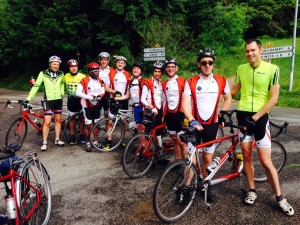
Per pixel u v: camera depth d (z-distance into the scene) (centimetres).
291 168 438
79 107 590
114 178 423
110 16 1978
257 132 318
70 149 559
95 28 2259
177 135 424
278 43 2539
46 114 551
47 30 2234
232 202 342
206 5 2036
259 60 314
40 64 2748
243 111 327
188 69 1817
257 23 3017
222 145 548
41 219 308
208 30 2164
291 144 555
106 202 352
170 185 310
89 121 543
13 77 2947
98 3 2203
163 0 1873
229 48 2316
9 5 2862
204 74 330
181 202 313
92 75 538
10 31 2656
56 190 386
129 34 1981
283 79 1416
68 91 588
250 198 333
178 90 413
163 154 519
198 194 357
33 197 282
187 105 329
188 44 1906
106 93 583
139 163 439
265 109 299
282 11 3048
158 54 1045
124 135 566
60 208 339
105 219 315
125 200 356
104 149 544
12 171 260
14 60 2902
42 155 527
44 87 562
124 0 1830
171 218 305
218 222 304
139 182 409
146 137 438
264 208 327
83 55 2389
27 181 277
